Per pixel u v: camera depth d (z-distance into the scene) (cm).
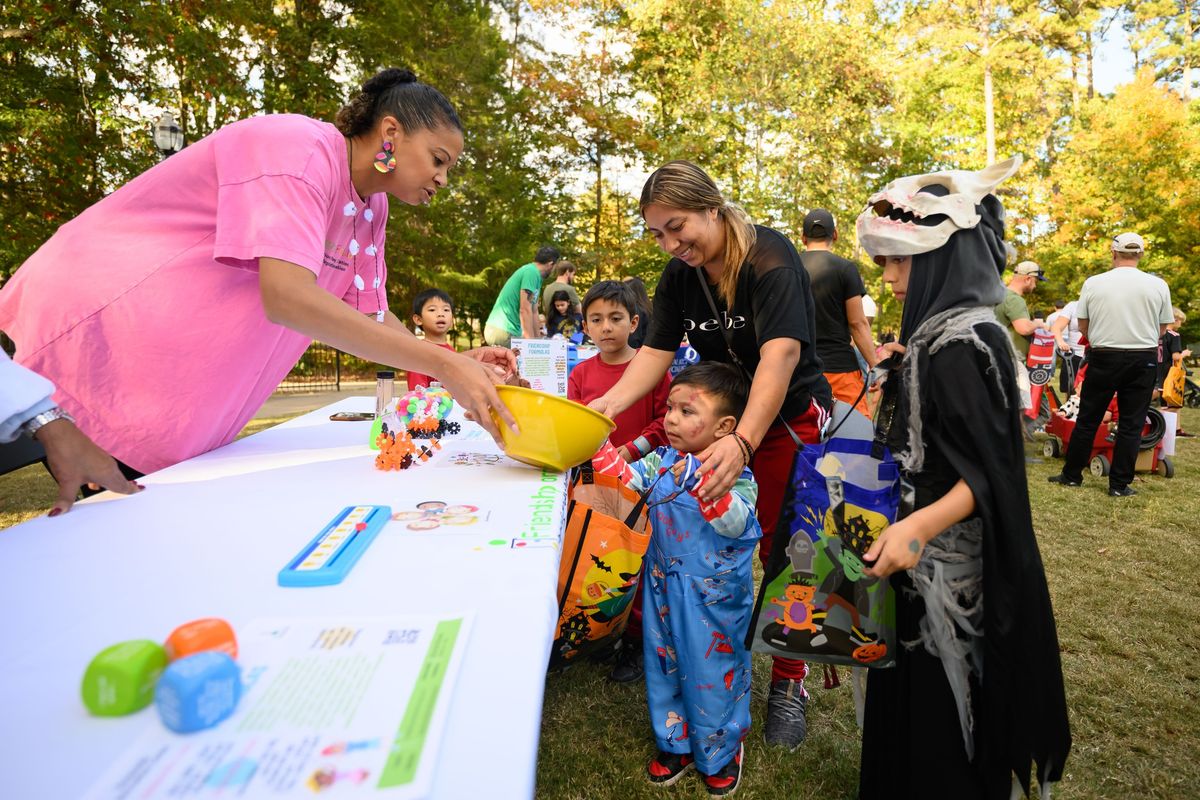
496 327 674
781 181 1906
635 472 196
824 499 153
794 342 179
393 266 1557
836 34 1864
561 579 169
